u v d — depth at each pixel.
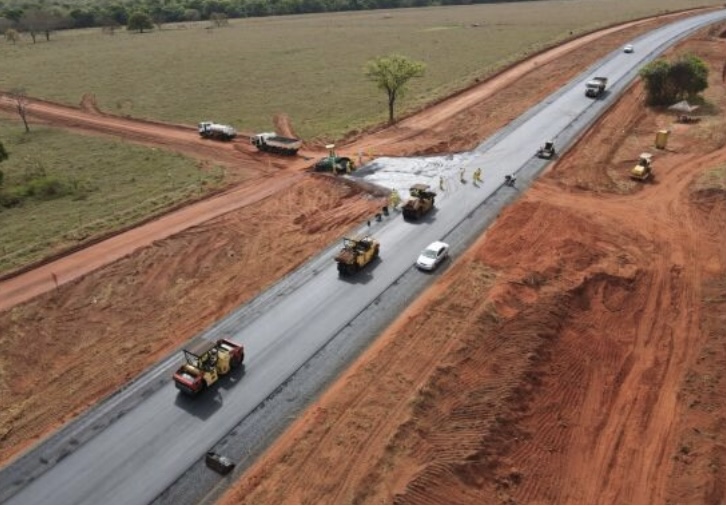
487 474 27.77
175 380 32.66
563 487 27.83
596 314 39.38
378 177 60.88
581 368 34.75
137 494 27.44
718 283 42.34
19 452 30.03
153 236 51.25
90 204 58.66
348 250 44.12
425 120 80.06
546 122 74.75
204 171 66.00
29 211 58.03
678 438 30.30
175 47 149.12
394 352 35.22
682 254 46.12
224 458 28.67
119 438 30.50
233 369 34.78
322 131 78.12
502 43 133.12
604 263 44.59
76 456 29.56
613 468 28.84
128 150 74.62
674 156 63.50
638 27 132.62
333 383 33.50
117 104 94.81
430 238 48.53
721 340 36.31
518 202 53.62
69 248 49.59
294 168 65.19
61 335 39.47
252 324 38.88
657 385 33.72
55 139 80.50
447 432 29.70
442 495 26.61
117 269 46.47
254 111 89.38
